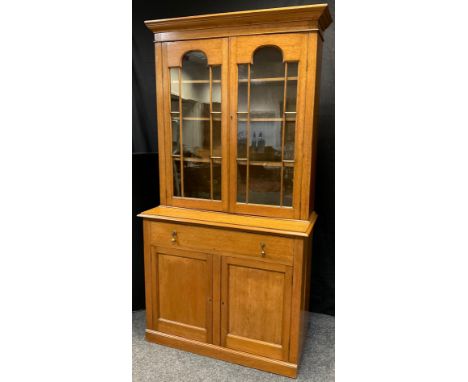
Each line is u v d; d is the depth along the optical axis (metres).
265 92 1.73
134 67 2.40
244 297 1.80
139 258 2.38
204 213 1.92
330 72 2.13
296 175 1.74
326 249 2.29
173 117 1.92
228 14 1.66
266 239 1.69
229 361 1.87
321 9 1.54
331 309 2.34
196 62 1.83
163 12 2.36
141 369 1.80
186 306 1.93
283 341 1.75
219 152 1.88
